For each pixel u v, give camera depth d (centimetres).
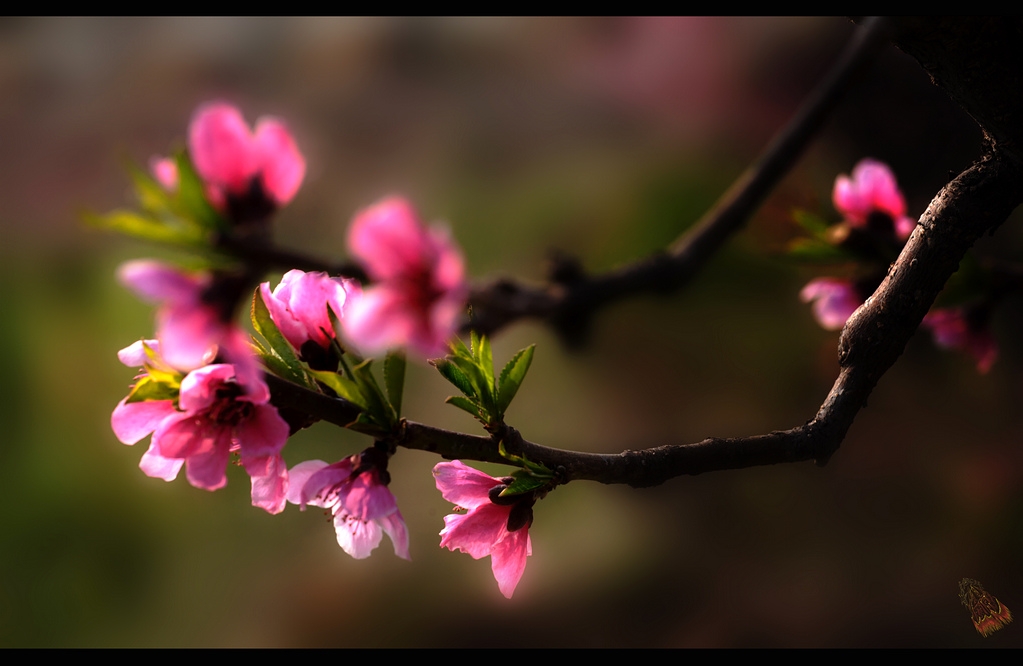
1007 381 199
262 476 94
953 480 189
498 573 95
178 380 93
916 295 96
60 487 218
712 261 230
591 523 202
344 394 93
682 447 95
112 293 271
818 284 121
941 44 93
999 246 187
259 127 89
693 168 267
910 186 211
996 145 95
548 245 262
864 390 96
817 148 229
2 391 241
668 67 290
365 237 87
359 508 93
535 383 224
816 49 269
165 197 89
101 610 196
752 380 212
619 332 228
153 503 214
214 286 89
